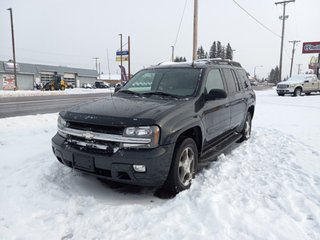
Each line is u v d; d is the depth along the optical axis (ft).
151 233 8.04
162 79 14.01
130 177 9.54
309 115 34.01
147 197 10.69
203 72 13.58
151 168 9.39
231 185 11.71
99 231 8.09
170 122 10.02
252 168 13.98
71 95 77.46
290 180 12.37
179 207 9.50
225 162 14.55
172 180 10.28
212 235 7.97
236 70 18.52
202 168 13.94
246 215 9.13
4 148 16.58
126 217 8.86
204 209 9.44
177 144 10.53
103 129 9.89
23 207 9.16
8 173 12.36
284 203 10.12
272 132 23.06
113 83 265.34
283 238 7.91
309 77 69.77
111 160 9.44
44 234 7.77
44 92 89.10
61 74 173.78
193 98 12.05
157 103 11.43
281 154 16.55
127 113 10.08
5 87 138.41
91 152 9.91
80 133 10.27
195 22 49.34
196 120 11.48
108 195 10.76
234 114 16.46
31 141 18.51
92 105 11.71
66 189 10.84
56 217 8.64
